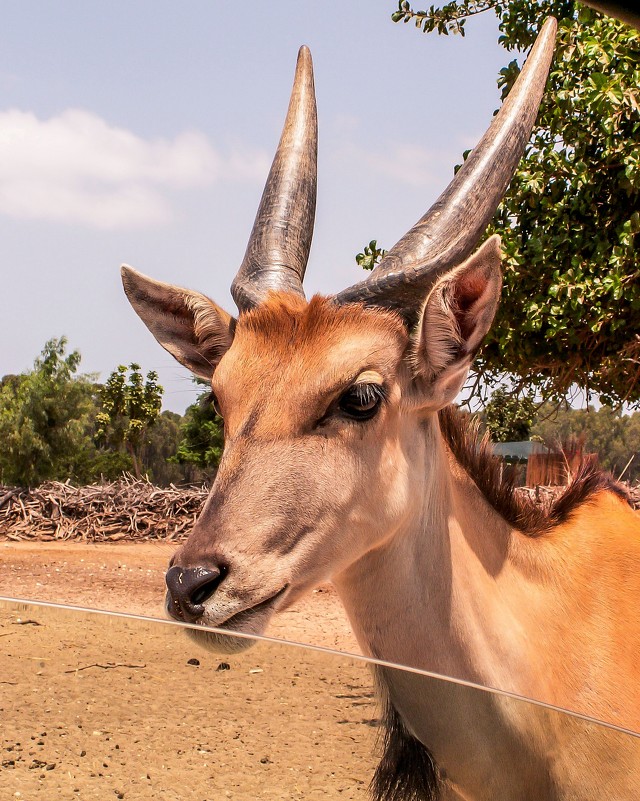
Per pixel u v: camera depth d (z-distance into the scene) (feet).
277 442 7.89
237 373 8.32
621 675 8.62
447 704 5.38
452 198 9.12
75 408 102.58
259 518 7.63
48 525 36.06
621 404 28.43
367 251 31.07
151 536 35.73
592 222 26.99
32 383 101.81
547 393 28.63
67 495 37.47
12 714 3.25
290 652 3.93
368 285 8.47
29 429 99.40
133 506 36.65
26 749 3.18
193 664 3.61
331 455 7.91
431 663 8.09
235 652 3.79
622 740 5.97
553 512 9.95
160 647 3.60
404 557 8.16
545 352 27.53
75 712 3.30
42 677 3.33
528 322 25.98
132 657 3.52
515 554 8.87
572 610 8.84
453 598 8.09
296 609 19.07
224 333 9.42
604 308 25.99
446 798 5.61
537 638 8.50
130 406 126.00
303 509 7.75
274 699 3.67
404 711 4.93
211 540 7.49
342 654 4.15
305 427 7.96
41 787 3.10
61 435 101.86
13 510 36.83
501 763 5.93
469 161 9.34
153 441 131.44
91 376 104.78
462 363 8.50
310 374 8.03
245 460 7.87
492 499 9.20
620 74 25.22
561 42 26.53
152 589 25.39
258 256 9.73
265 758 3.52
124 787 3.15
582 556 9.25
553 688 8.45
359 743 4.11
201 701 3.51
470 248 8.92
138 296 9.79
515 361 27.94
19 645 3.42
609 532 9.65
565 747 6.16
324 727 3.85
